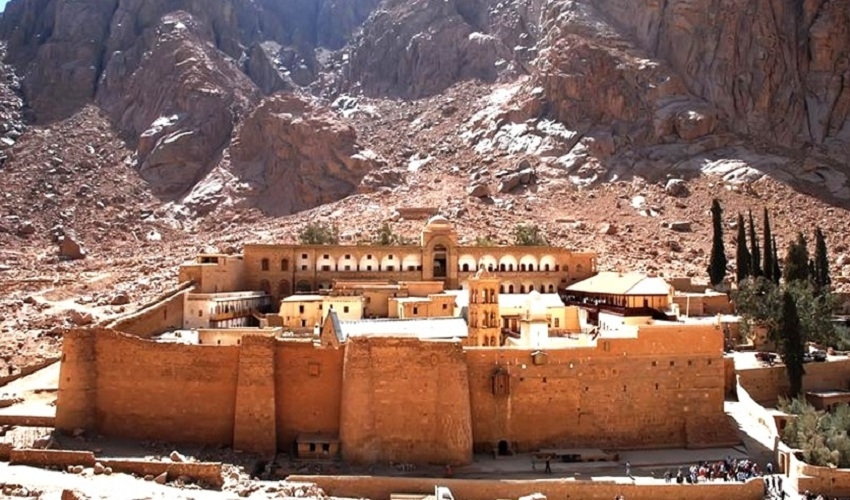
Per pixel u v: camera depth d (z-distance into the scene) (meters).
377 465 62.16
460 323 78.44
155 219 183.00
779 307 89.62
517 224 151.12
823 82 176.25
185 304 89.94
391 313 93.69
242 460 61.25
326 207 174.00
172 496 50.19
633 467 63.19
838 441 66.50
